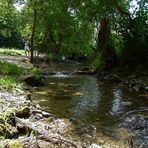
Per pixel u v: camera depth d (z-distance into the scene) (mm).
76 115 11875
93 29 38250
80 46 47094
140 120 11141
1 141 6777
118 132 9891
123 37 26031
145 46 24781
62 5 30391
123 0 26234
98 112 12500
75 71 29906
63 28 43438
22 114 9883
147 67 23688
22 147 6570
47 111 12234
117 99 15438
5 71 19297
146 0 24969
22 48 88250
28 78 18562
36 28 45781
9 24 80125
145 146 8641
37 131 8227
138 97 16141
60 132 9250
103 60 28234
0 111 8914
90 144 8555
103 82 22469
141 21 25031
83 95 16375
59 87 19000
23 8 43469
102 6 25688
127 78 22453
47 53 49875
